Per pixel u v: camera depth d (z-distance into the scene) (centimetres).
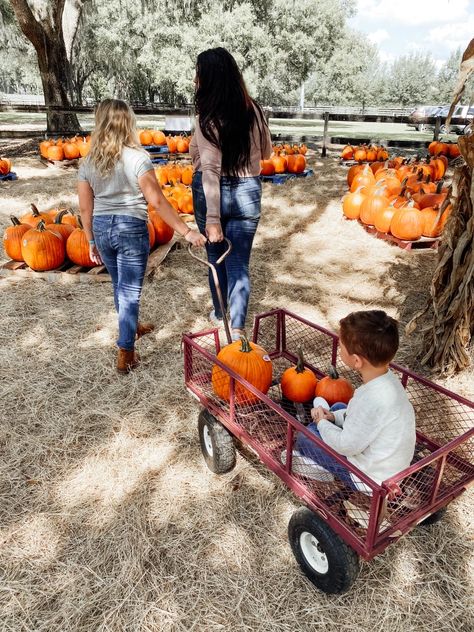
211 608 216
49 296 498
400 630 207
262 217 777
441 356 372
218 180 354
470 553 239
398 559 236
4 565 235
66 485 281
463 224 342
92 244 364
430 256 613
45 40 1486
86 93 4900
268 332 439
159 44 3228
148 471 291
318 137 1703
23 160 1273
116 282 366
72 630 208
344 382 274
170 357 402
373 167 951
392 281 543
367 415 205
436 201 643
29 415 335
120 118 312
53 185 969
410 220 621
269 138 373
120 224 332
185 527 254
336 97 5938
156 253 573
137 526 254
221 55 334
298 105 5656
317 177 1069
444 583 226
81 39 2597
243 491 276
